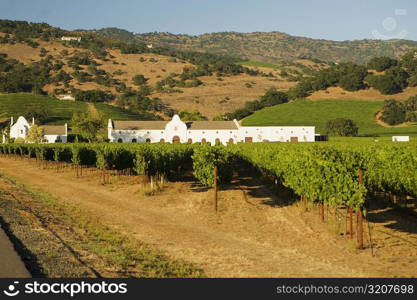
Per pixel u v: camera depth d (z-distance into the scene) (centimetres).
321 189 2434
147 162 4072
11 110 18850
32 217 2380
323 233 2297
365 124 17675
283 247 2056
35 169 6144
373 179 3253
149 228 2456
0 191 3459
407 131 15725
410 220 2614
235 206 3130
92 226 2422
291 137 12312
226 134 12381
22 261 1473
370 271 1680
